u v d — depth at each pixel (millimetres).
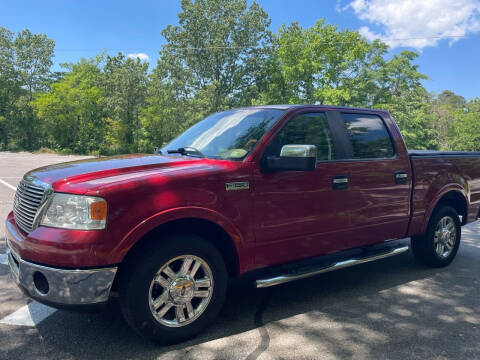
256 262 3352
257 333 3199
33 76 62375
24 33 61188
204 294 3084
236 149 3441
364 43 44625
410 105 48062
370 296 4059
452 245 5141
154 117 46531
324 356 2840
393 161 4328
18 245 2805
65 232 2611
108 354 2828
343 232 3889
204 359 2779
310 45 45031
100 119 51781
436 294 4129
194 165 3201
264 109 3893
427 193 4680
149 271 2789
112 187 2686
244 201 3219
